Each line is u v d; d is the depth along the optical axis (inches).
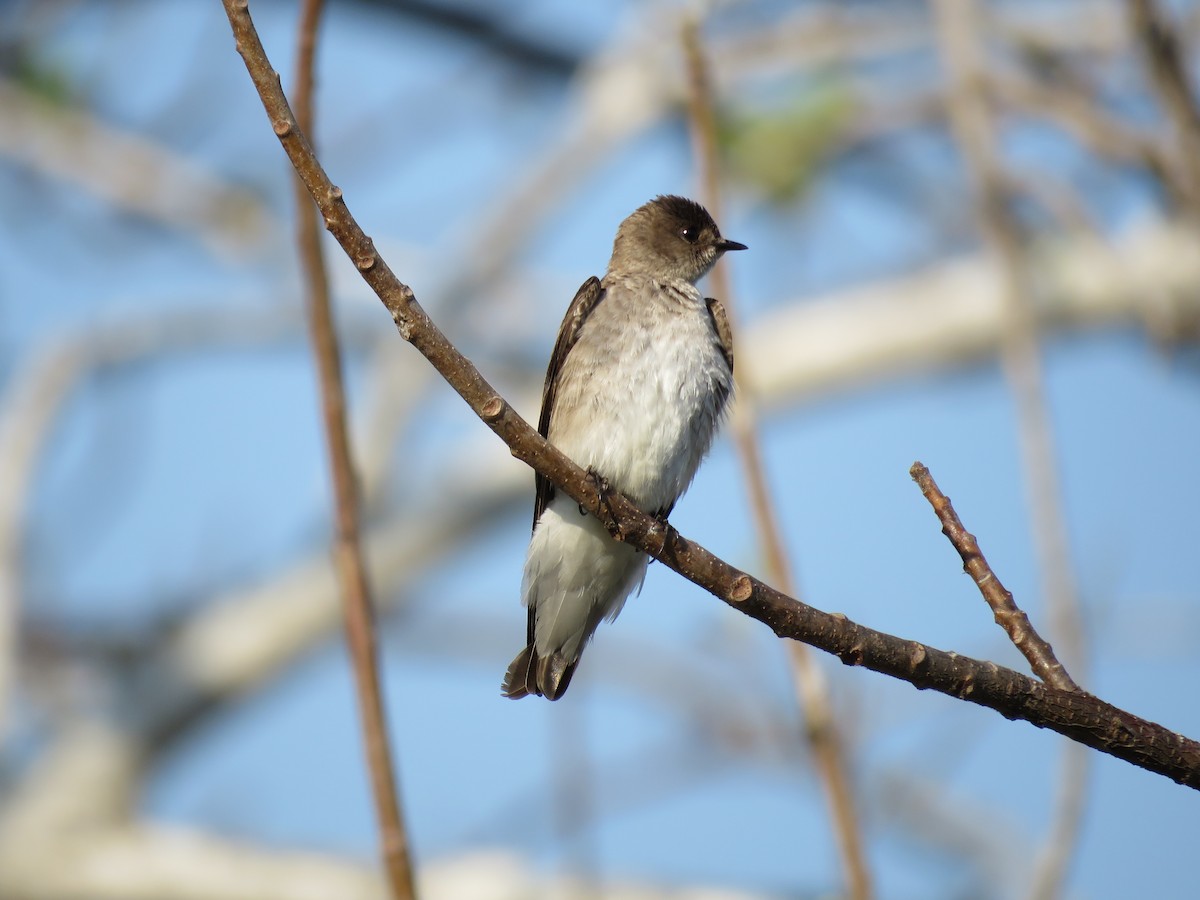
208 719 633.0
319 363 311.9
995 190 371.2
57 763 609.9
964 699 243.9
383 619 657.0
